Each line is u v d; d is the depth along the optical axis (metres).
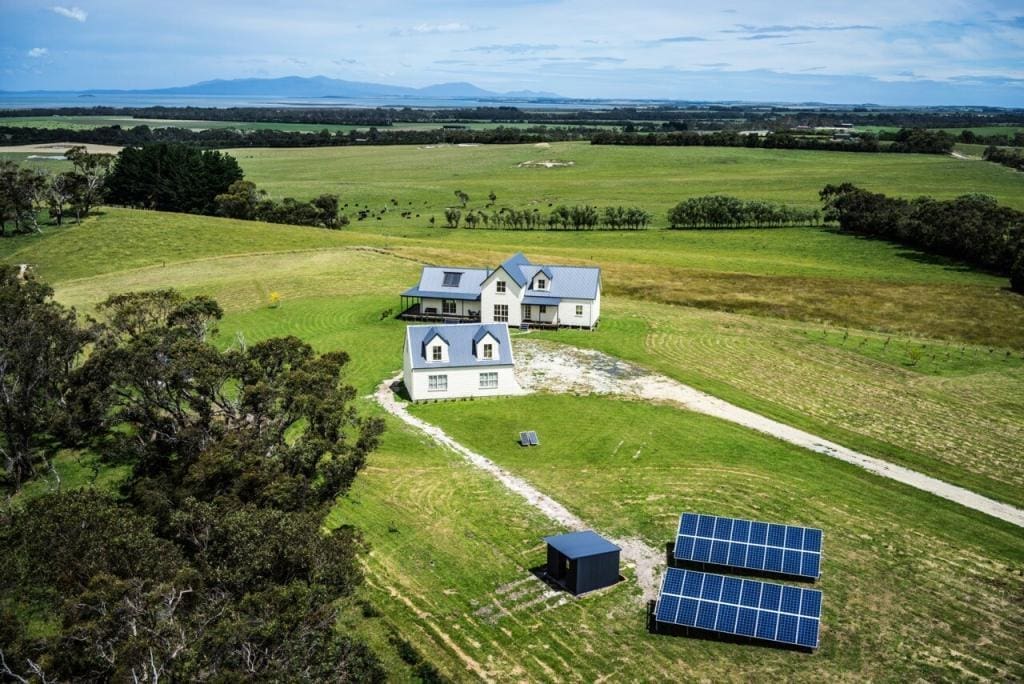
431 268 95.62
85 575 29.00
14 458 50.50
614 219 174.88
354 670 29.09
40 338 49.03
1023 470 54.62
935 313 99.00
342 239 146.75
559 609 38.59
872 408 66.19
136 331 60.22
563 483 52.19
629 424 61.94
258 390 40.53
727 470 53.94
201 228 146.00
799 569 40.53
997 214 131.75
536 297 89.75
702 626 36.09
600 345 83.12
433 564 42.28
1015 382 73.12
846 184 173.75
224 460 36.09
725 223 173.50
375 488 50.91
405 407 66.06
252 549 27.98
